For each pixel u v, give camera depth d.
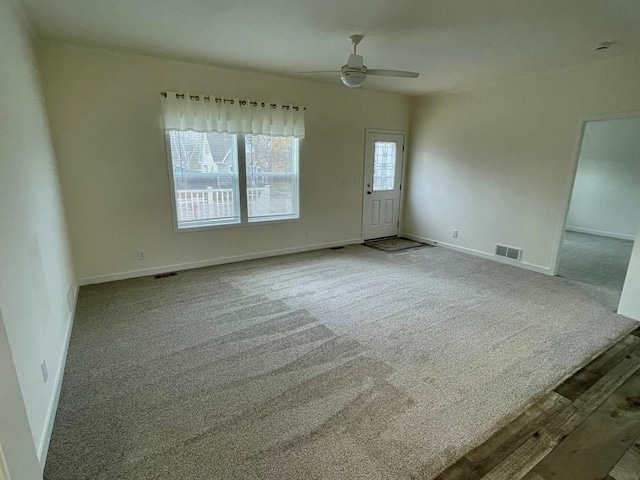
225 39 3.21
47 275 2.25
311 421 1.90
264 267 4.64
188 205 4.40
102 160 3.73
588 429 1.88
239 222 4.80
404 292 3.80
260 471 1.59
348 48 3.45
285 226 5.22
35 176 2.32
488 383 2.25
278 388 2.18
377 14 2.63
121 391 2.13
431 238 6.10
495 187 4.99
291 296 3.65
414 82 4.86
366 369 2.38
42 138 2.80
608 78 3.72
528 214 4.64
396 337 2.82
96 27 2.94
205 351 2.58
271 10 2.57
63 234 3.22
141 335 2.80
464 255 5.38
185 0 2.41
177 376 2.28
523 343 2.74
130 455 1.66
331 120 5.30
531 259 4.67
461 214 5.53
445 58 3.73
